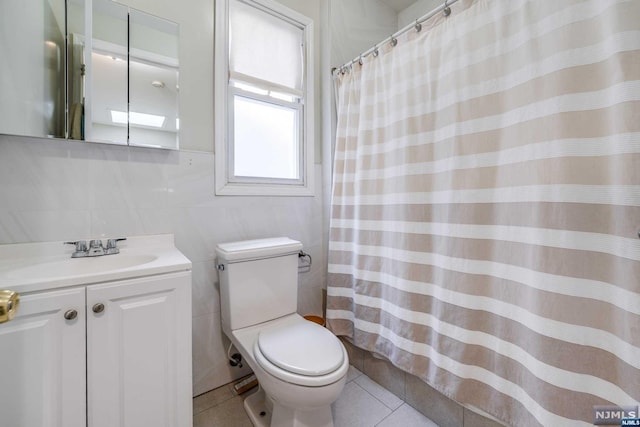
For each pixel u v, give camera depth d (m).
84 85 1.12
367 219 1.48
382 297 1.42
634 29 0.68
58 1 1.07
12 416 0.72
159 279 0.91
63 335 0.77
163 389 0.92
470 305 1.05
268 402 1.29
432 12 1.18
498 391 0.98
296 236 1.78
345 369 1.01
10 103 0.97
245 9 1.57
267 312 1.38
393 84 1.35
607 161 0.74
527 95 0.89
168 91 1.29
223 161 1.48
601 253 0.75
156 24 1.27
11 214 1.02
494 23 0.99
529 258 0.88
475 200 1.03
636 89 0.68
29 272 0.85
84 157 1.14
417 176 1.24
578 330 0.78
